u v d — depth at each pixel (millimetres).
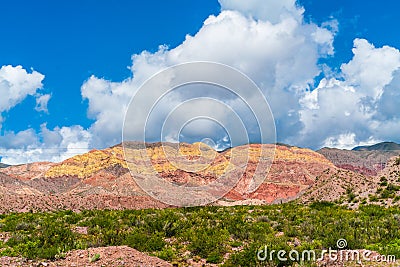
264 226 28453
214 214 36281
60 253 17641
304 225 27719
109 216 36188
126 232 24781
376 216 37812
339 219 32656
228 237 23703
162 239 23359
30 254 17219
